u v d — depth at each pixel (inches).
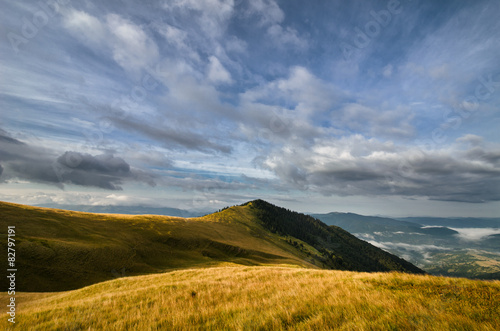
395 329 183.3
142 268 2992.1
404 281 350.3
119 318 321.4
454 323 186.4
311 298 297.4
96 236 3339.1
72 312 374.3
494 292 258.5
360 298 270.7
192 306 350.0
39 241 2511.1
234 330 225.5
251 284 498.6
